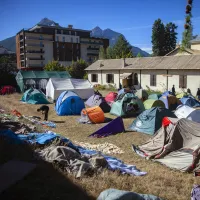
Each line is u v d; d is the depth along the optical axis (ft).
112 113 61.31
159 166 29.30
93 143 38.17
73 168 22.54
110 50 210.38
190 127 31.14
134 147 35.04
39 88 107.86
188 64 92.02
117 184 20.92
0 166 21.18
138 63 114.73
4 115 47.60
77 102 62.69
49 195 17.48
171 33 208.23
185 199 20.35
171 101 67.10
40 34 261.03
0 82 115.55
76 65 167.53
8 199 16.33
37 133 34.45
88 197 17.98
